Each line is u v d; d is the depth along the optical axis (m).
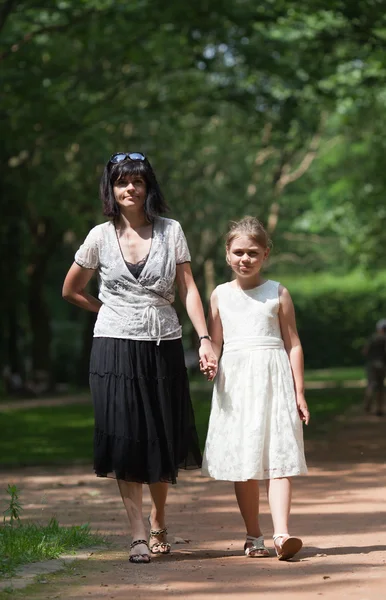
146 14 34.41
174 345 11.88
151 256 11.85
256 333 11.82
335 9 32.62
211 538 13.41
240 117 62.75
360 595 9.34
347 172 75.50
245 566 10.97
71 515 16.05
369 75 38.06
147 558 11.31
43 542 11.88
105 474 11.71
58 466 24.78
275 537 11.23
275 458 11.54
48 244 70.12
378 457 24.38
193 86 44.69
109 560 11.48
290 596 9.37
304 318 100.00
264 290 11.96
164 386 11.72
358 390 55.09
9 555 11.26
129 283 11.80
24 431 37.25
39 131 41.03
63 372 92.69
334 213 82.38
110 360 11.72
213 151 68.50
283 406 11.70
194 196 69.94
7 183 58.16
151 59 40.22
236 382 11.80
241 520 15.23
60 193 57.97
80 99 44.53
